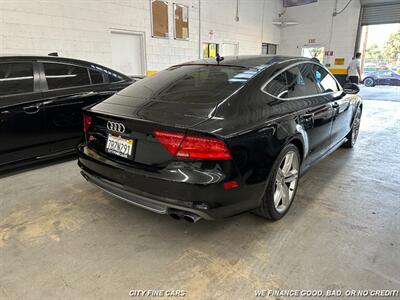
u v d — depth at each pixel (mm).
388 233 2033
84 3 5938
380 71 15219
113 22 6559
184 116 1696
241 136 1683
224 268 1687
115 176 1868
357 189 2730
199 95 1912
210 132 1559
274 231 2053
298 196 2578
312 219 2207
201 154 1570
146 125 1679
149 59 7586
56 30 5590
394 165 3387
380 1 10148
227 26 10008
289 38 12703
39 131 3033
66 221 2156
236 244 1907
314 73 2777
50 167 3213
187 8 8375
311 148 2523
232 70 2197
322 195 2602
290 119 2100
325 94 2855
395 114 6742
